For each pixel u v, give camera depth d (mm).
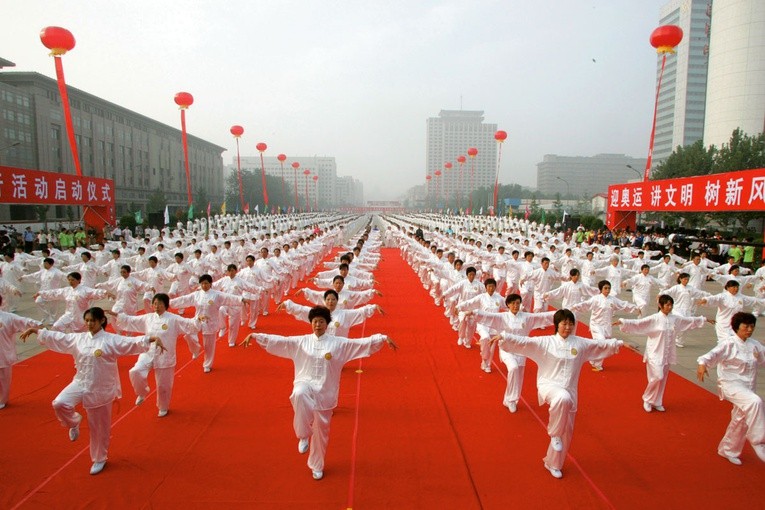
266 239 22250
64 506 4828
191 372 8680
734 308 9703
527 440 6246
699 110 75812
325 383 5531
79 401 5348
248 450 5926
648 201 23531
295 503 4879
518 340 5797
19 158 40688
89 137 50500
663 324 7074
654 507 4883
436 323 12547
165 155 67688
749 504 4953
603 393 7887
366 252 21266
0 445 6027
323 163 163500
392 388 8000
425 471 5492
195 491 5078
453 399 7559
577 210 68312
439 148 124688
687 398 7699
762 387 8102
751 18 51656
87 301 9797
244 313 12664
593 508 4855
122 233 30453
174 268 13133
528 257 13391
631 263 16812
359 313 8125
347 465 5609
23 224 37688
